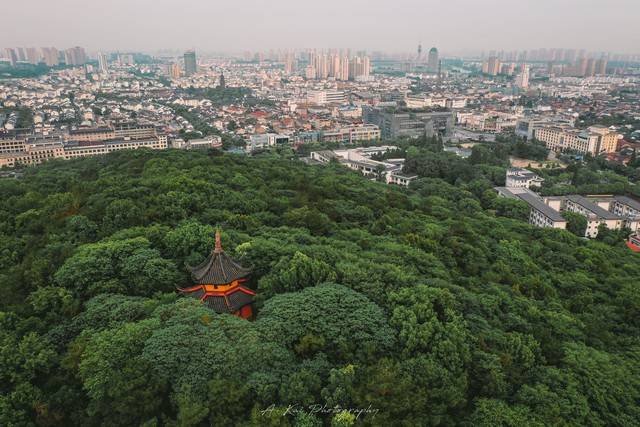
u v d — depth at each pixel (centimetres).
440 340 9306
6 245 14612
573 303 14725
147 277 10744
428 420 7994
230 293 10175
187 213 15700
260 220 15775
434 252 15675
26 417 7994
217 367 8050
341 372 8144
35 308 10169
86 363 8206
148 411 7662
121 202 15350
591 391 9675
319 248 12550
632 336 13338
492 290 13288
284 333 8981
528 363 10056
